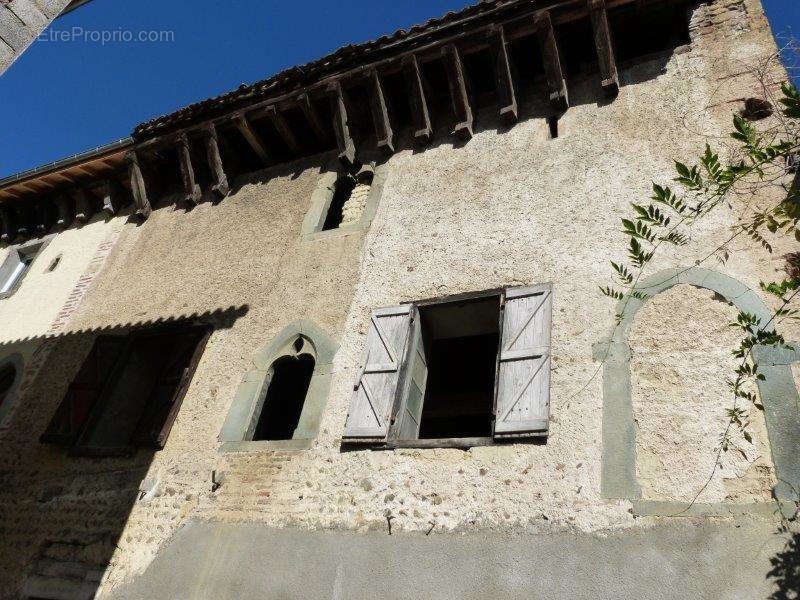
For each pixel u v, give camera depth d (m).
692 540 3.52
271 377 6.02
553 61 6.47
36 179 9.98
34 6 4.04
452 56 6.86
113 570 5.12
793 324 4.09
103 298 8.27
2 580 5.60
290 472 5.01
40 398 7.37
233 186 8.67
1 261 10.46
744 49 5.87
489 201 6.16
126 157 9.02
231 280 7.21
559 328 4.84
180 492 5.38
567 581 3.62
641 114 6.00
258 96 8.06
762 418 3.81
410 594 3.92
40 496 6.18
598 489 3.94
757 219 3.47
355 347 5.62
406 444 4.73
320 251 6.78
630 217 5.24
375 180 7.20
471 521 4.13
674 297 4.60
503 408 4.56
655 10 6.43
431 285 5.73
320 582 4.23
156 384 6.62
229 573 4.57
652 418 4.10
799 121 5.00
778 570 3.24
